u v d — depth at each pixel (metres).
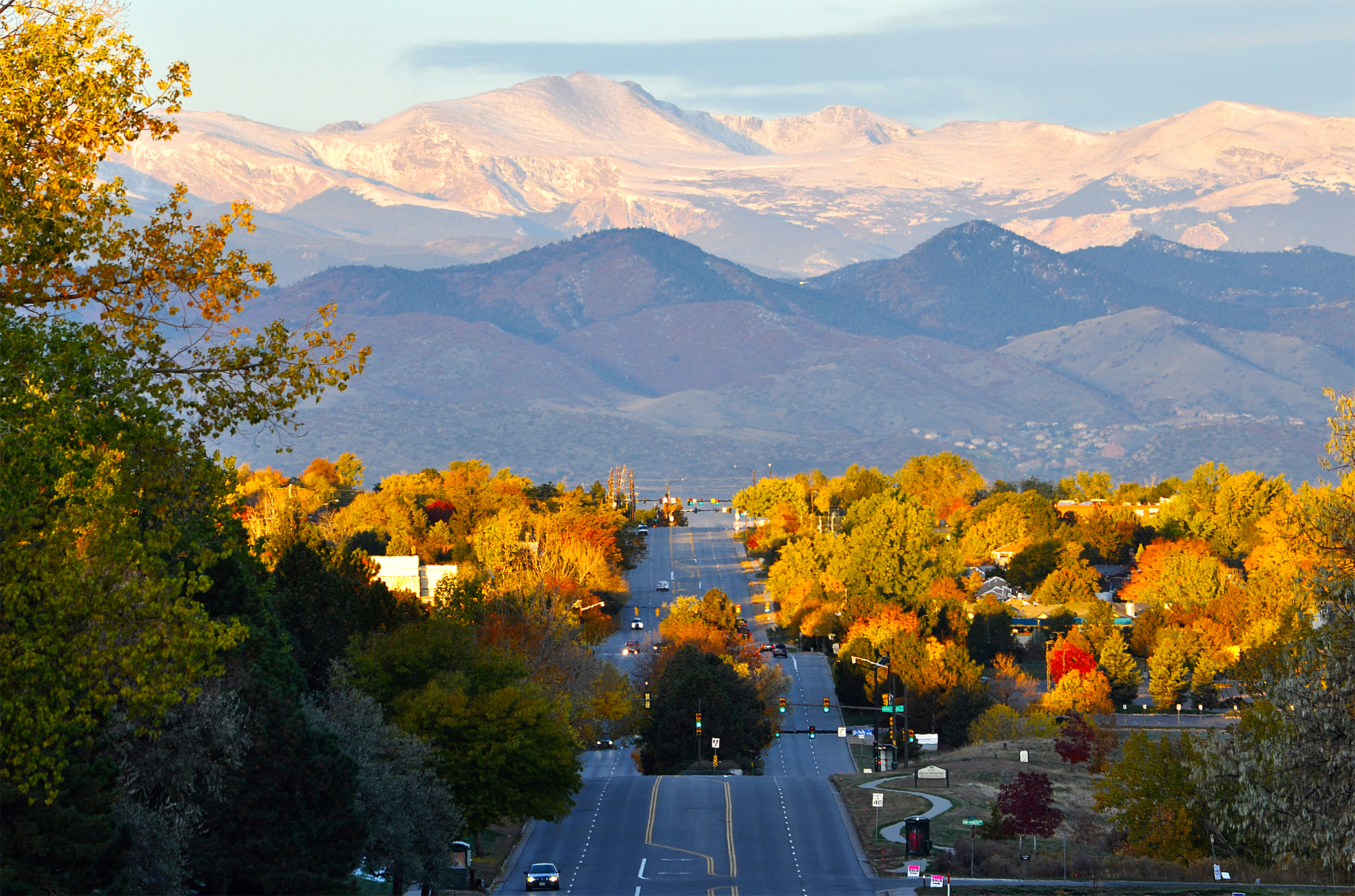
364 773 110.38
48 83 50.28
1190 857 133.88
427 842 114.06
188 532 56.47
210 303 53.09
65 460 49.47
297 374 52.81
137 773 80.44
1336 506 63.22
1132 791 141.62
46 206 50.03
